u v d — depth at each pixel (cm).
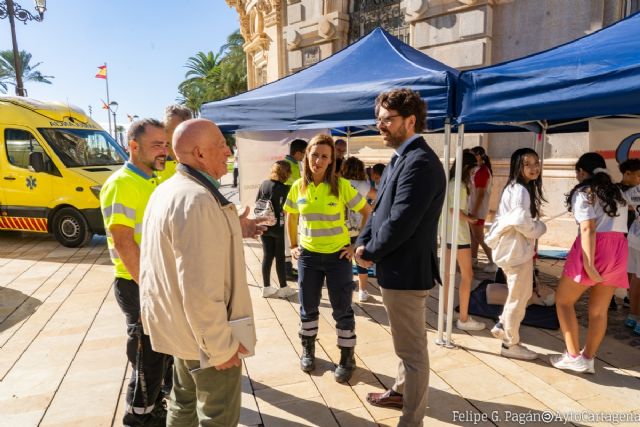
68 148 780
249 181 691
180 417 196
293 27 1143
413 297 226
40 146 754
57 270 618
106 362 343
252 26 1527
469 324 393
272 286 516
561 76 276
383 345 366
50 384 310
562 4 682
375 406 279
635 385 298
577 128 583
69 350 364
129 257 217
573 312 315
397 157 230
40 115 782
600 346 360
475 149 566
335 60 459
